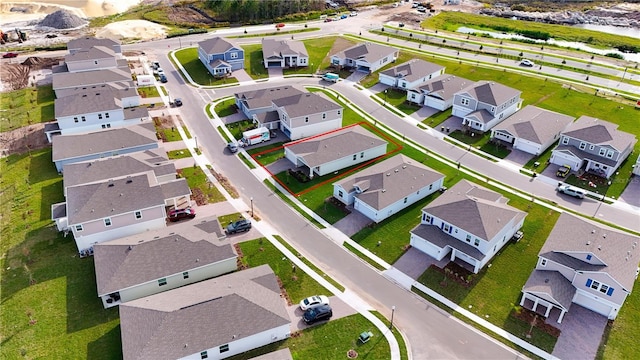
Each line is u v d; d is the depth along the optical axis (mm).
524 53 119875
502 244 56031
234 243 55750
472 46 124625
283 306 44062
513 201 64625
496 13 165000
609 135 71250
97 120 79375
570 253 48312
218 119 86312
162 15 149250
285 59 110875
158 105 90938
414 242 55688
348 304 47531
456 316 46688
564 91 97625
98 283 45719
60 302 46781
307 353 41781
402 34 134250
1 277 50094
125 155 67125
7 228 57531
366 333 43406
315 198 65062
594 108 90500
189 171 70125
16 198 63406
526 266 53219
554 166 73125
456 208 54969
